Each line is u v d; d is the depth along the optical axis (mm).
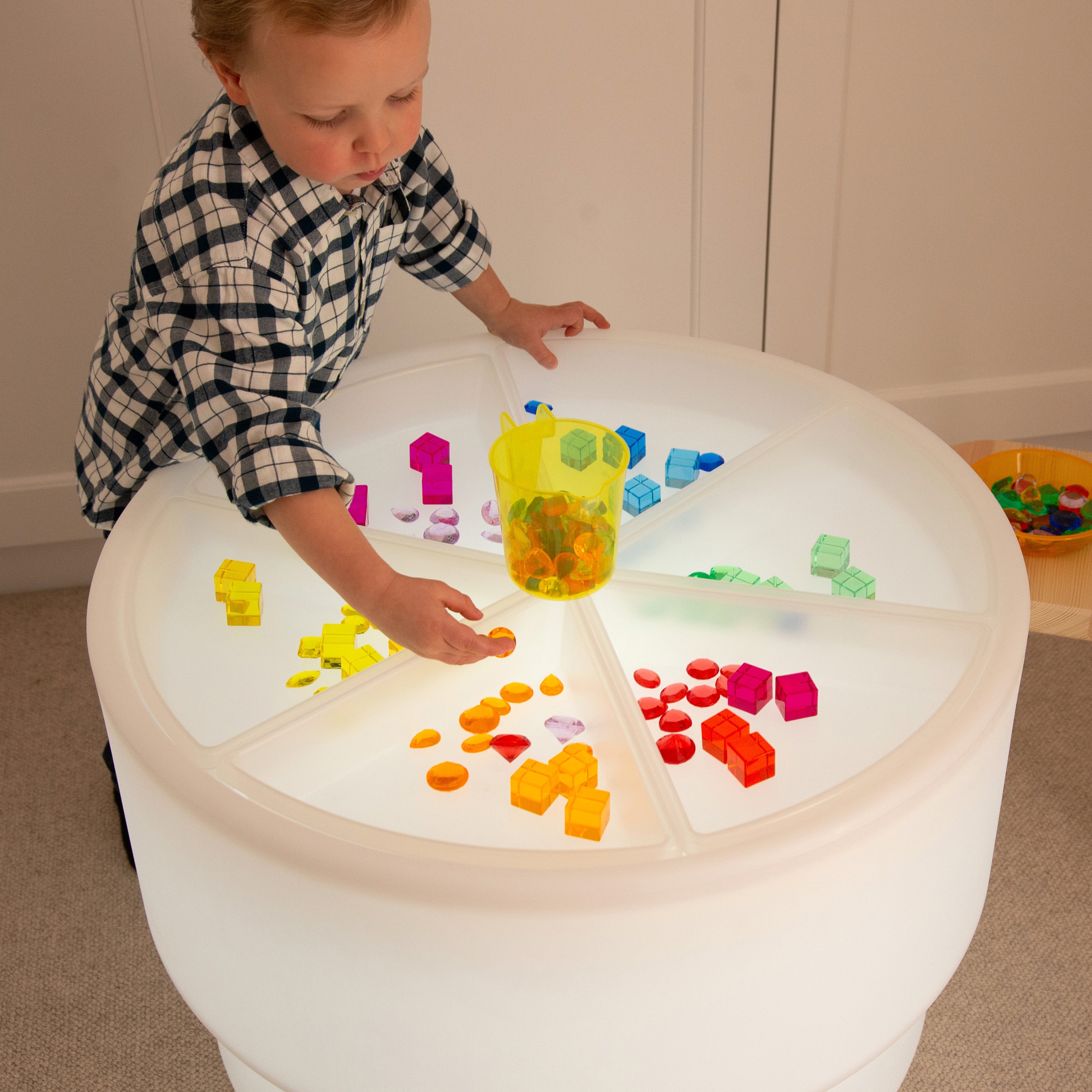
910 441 1173
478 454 1385
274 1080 820
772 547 1204
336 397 1340
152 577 1071
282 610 1185
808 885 687
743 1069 741
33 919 1532
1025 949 1453
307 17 784
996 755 810
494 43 1782
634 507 1268
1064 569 1621
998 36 1935
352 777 962
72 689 1918
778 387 1323
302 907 697
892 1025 809
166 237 997
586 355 1408
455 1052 718
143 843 836
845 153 1994
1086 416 2359
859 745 971
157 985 1448
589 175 1926
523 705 1056
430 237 1310
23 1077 1337
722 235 2027
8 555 2117
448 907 659
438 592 919
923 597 1104
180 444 1150
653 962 672
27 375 1927
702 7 1805
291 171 992
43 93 1701
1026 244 2154
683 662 1098
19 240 1809
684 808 771
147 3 1661
